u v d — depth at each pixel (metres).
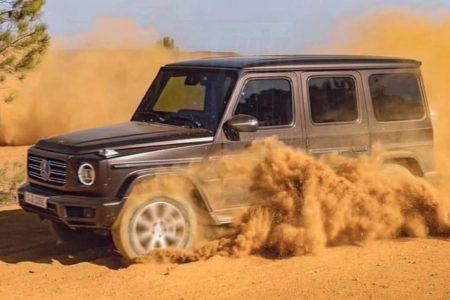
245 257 7.69
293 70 8.23
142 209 7.39
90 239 8.56
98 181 7.24
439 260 7.57
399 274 7.08
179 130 7.81
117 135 7.72
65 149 7.59
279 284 6.79
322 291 6.58
